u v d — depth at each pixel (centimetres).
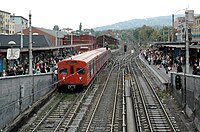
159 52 7050
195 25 7675
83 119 2039
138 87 3516
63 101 2633
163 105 2477
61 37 9038
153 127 1848
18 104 1975
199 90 1761
